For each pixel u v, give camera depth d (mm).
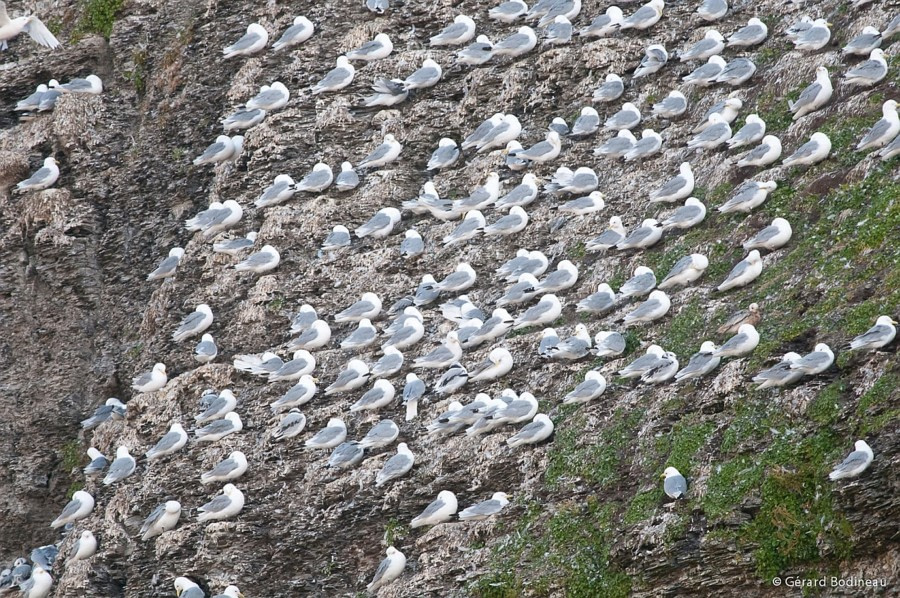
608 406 45500
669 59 60125
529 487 44781
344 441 50812
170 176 70000
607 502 42500
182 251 63969
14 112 76250
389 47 65812
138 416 58156
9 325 69375
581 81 61594
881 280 42156
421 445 49031
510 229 55656
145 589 52438
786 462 38656
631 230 53156
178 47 73625
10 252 70375
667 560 39125
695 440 41594
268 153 64625
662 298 47469
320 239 60656
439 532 45281
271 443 52562
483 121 62750
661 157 55500
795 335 42156
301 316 56750
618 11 62094
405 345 53188
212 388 57156
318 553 49094
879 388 38094
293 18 70188
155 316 63469
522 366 49562
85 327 68875
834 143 49406
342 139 64375
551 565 41812
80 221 69875
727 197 51281
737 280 46406
